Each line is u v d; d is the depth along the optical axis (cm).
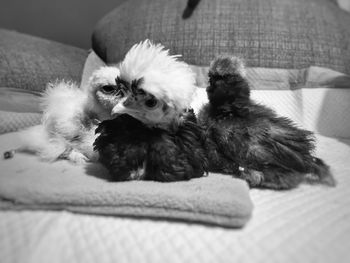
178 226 20
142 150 24
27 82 47
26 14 65
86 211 21
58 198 21
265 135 26
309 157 27
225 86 27
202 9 55
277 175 25
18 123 40
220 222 20
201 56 52
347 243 19
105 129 26
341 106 43
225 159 27
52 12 67
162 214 21
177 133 25
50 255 18
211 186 23
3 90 44
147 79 22
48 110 33
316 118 43
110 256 18
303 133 28
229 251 18
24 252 18
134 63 24
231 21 54
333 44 53
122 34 58
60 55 54
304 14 55
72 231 20
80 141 31
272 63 52
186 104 24
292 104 46
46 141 31
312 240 19
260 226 20
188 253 18
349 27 56
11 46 50
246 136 26
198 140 26
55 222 20
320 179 26
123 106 24
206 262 17
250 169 26
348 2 67
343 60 53
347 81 45
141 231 20
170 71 24
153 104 23
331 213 22
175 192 21
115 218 21
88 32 70
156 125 25
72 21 69
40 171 26
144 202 21
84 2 69
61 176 25
